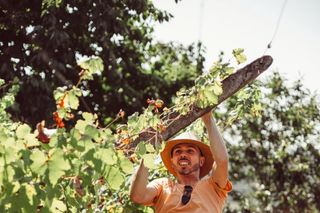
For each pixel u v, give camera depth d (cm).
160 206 433
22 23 1249
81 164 325
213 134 438
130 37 1586
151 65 1777
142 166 416
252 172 1789
